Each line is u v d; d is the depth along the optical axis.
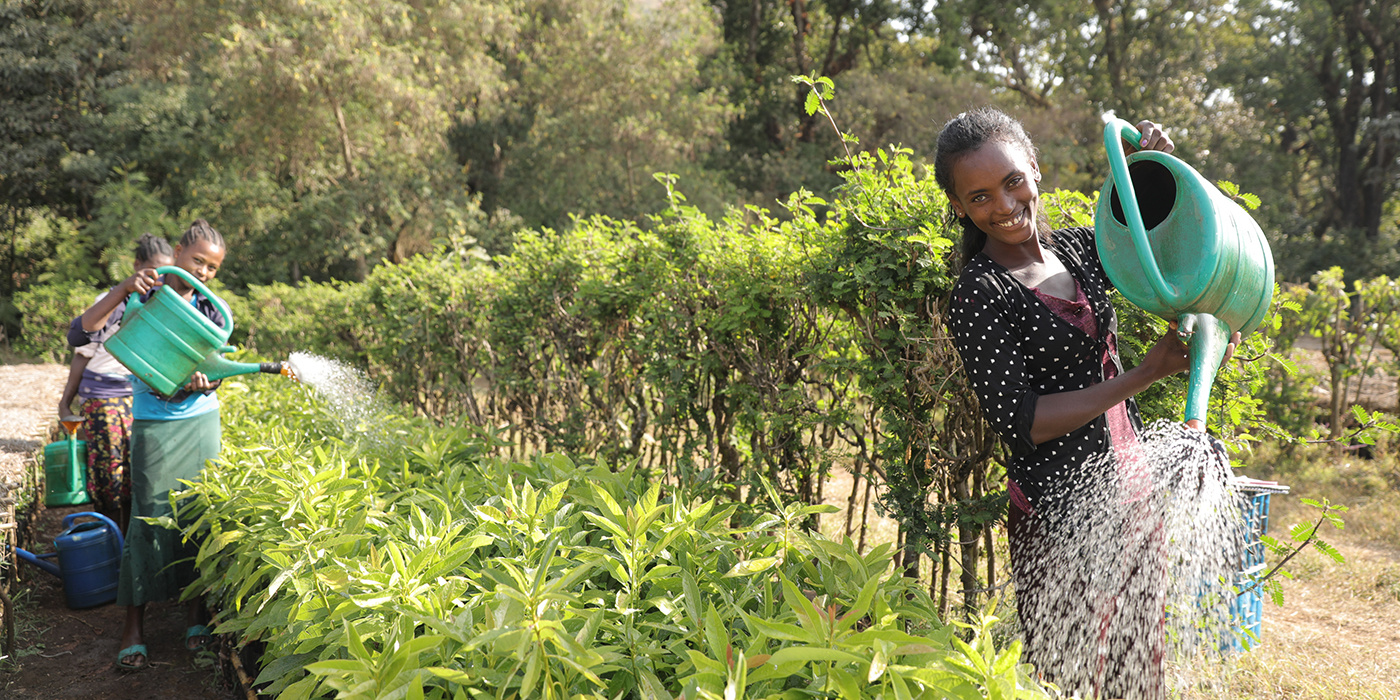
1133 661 1.82
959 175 1.86
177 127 17.39
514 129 20.77
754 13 22.97
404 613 1.74
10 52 17.75
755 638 1.60
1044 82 23.38
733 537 2.29
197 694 3.33
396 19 15.98
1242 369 2.59
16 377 7.70
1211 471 1.66
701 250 3.43
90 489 4.52
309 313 9.01
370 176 16.42
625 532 1.98
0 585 3.48
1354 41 19.69
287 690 1.76
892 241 2.46
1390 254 18.86
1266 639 3.45
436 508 2.59
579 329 4.47
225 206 17.05
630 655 1.71
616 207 18.22
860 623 2.12
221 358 3.38
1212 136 21.84
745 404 3.20
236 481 3.17
